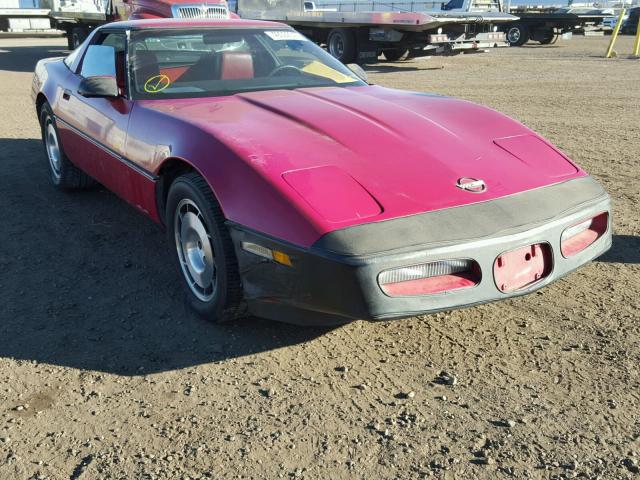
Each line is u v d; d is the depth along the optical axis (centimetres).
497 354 302
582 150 703
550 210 297
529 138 353
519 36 2325
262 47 441
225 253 301
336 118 338
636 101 1044
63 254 434
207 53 424
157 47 418
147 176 362
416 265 261
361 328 329
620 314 336
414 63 1758
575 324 327
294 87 414
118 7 1505
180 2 1323
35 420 258
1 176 620
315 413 260
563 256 298
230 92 400
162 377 288
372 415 258
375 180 287
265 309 302
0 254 433
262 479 223
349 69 459
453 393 272
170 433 249
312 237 263
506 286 281
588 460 229
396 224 267
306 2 2225
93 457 236
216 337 322
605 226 324
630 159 662
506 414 257
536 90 1175
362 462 231
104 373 292
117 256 430
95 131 434
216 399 271
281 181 279
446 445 239
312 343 316
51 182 601
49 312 351
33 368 296
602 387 273
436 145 321
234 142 306
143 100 390
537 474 222
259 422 255
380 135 321
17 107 1023
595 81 1298
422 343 313
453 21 1498
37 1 3300
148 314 347
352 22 1614
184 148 324
